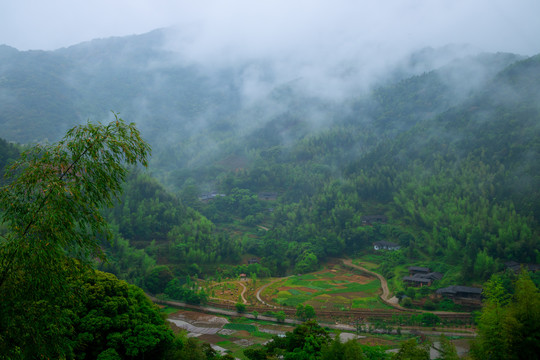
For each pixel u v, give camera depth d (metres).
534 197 132.00
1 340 14.84
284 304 102.25
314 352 40.22
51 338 16.95
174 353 44.03
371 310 95.25
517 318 26.23
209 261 142.50
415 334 78.38
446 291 98.94
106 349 36.25
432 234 141.50
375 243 153.62
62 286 16.67
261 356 50.72
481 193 149.50
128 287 46.31
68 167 16.25
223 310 98.81
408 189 178.25
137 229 147.88
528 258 108.19
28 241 15.12
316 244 158.50
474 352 28.77
